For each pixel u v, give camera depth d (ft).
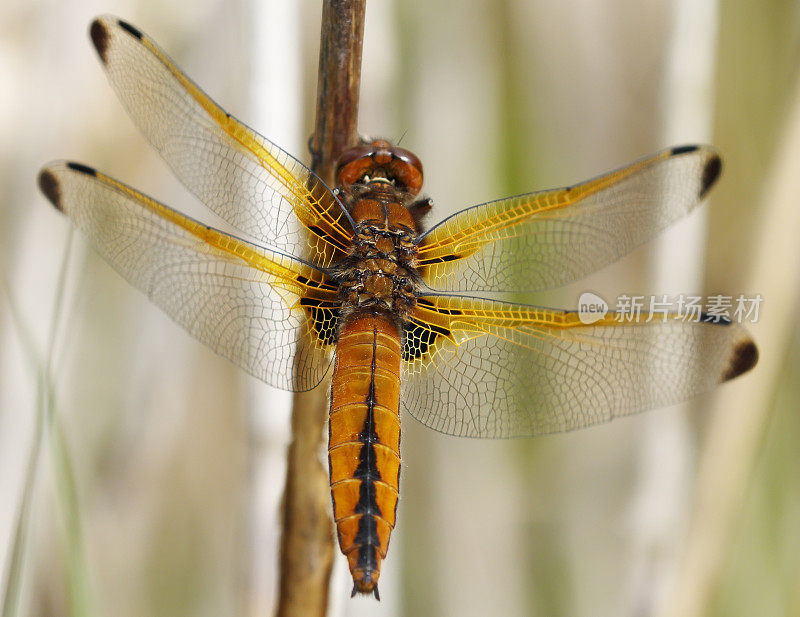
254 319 1.77
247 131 1.77
